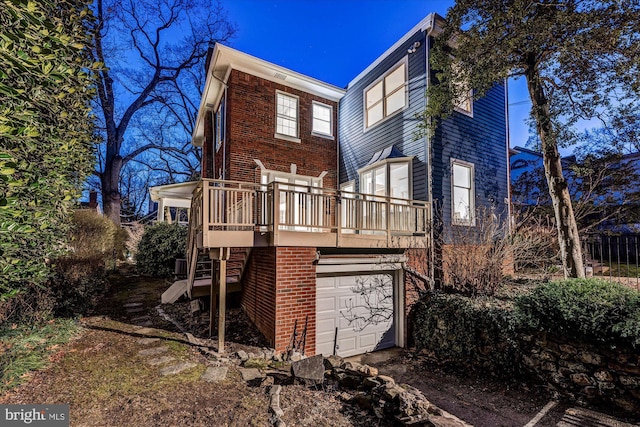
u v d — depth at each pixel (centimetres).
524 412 418
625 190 960
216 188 516
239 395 353
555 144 656
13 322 478
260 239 545
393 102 944
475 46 637
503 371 512
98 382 370
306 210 582
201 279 785
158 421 296
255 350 518
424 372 577
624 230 945
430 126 750
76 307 620
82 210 824
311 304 576
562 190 650
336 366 434
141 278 1062
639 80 551
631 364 379
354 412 328
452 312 611
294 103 995
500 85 982
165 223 1252
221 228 612
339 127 1131
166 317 670
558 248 782
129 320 641
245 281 733
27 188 271
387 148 916
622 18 519
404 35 879
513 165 1441
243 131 869
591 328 400
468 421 397
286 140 955
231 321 666
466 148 864
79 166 469
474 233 766
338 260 627
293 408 329
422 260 748
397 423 299
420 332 683
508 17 582
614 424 371
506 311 519
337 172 1098
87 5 354
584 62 586
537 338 475
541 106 650
